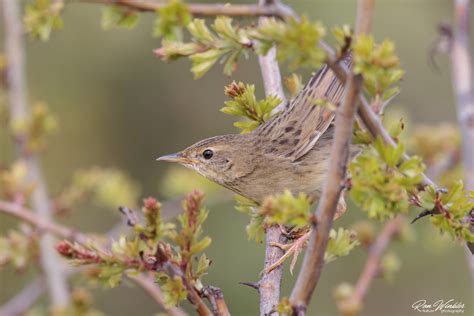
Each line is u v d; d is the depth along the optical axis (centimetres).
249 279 1659
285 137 939
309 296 505
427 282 1686
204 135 1916
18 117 1199
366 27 478
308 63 482
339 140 477
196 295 564
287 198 507
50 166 1877
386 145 525
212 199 1317
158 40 1900
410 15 1752
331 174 483
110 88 1914
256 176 953
